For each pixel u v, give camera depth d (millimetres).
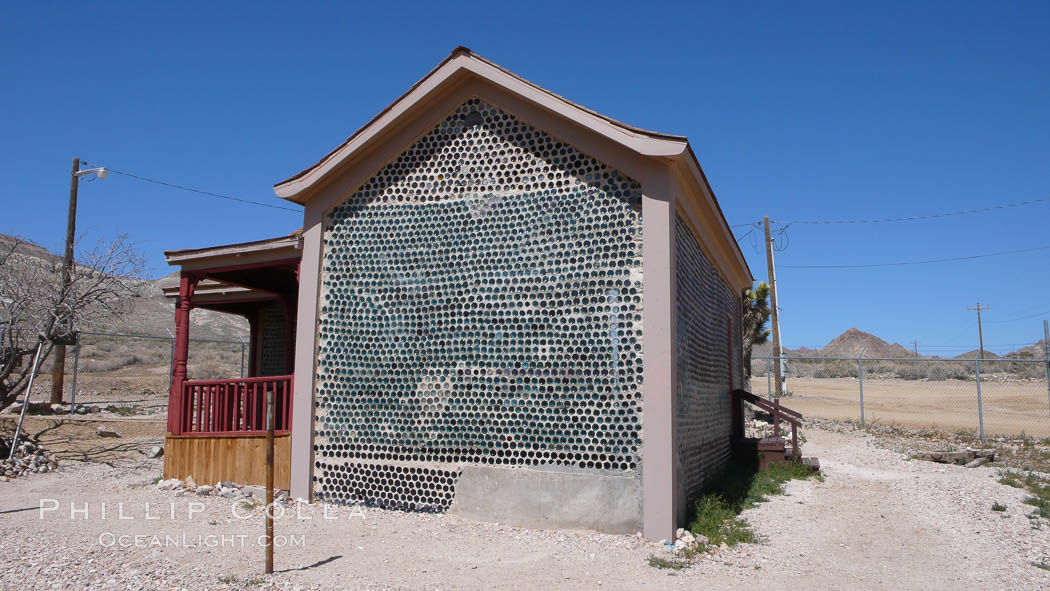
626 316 7828
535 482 7996
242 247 10148
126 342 40688
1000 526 8398
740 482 11000
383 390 8938
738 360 15172
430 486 8547
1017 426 19375
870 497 10305
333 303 9391
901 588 6094
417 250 9023
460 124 9062
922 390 30531
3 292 12656
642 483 7531
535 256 8383
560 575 6219
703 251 10641
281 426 10500
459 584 5906
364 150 9359
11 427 14570
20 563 6117
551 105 8266
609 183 8133
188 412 10438
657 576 6230
